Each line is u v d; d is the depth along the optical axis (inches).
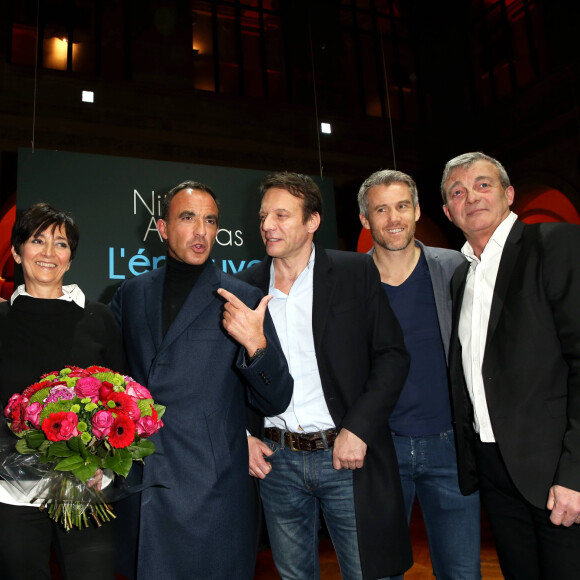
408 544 71.9
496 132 386.3
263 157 353.4
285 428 76.3
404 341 85.4
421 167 402.6
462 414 76.7
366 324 76.2
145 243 151.7
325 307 75.4
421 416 82.2
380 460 73.0
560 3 361.1
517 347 65.8
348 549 72.6
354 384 73.7
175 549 62.8
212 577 63.6
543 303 65.7
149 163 155.6
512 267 69.6
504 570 75.1
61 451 55.9
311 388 75.5
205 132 338.6
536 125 360.5
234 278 77.0
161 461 65.2
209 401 67.9
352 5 425.4
